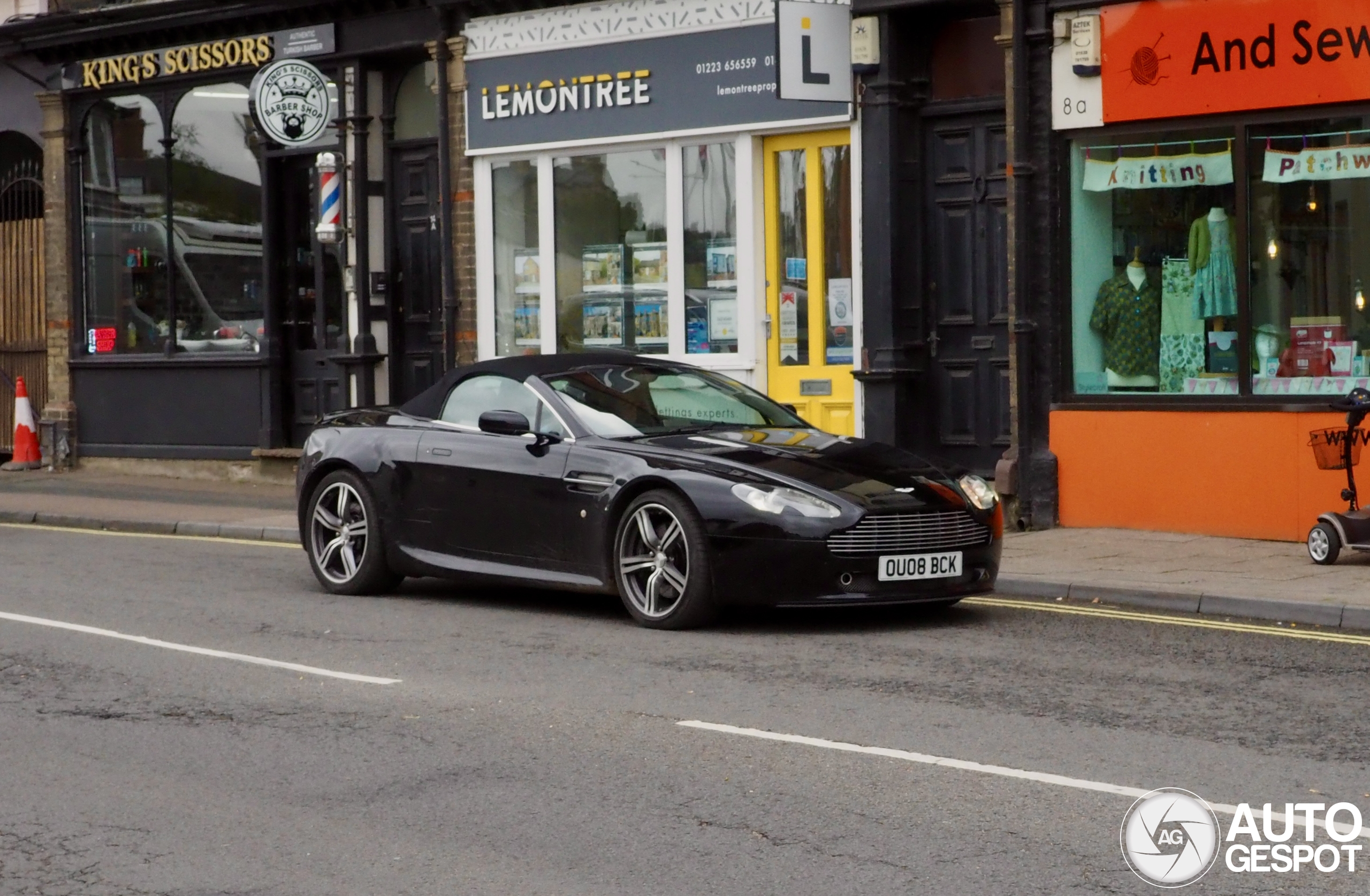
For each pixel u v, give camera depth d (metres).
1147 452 12.67
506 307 16.56
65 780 6.32
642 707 7.31
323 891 5.02
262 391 18.31
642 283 15.64
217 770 6.43
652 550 9.27
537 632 9.27
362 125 17.25
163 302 19.23
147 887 5.10
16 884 5.15
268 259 18.19
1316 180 12.02
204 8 18.14
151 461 19.30
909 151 13.91
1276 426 12.12
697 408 10.23
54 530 15.13
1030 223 13.08
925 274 14.07
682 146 15.24
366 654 8.70
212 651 8.82
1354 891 4.86
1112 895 4.84
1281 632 9.10
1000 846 5.29
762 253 14.79
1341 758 6.29
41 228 20.31
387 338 17.47
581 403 9.98
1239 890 4.88
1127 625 9.35
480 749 6.65
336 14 17.34
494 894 4.96
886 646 8.69
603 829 5.56
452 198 16.64
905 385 13.96
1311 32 11.85
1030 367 13.13
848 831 5.47
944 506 9.09
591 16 15.59
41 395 20.47
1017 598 10.39
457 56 16.47
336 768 6.42
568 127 15.84
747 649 8.64
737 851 5.30
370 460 10.63
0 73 20.38
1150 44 12.48
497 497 9.95
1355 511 10.95
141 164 19.30
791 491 8.90
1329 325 12.06
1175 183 12.60
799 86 13.51
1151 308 12.78
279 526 14.38
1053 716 7.03
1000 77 13.64
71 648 8.95
